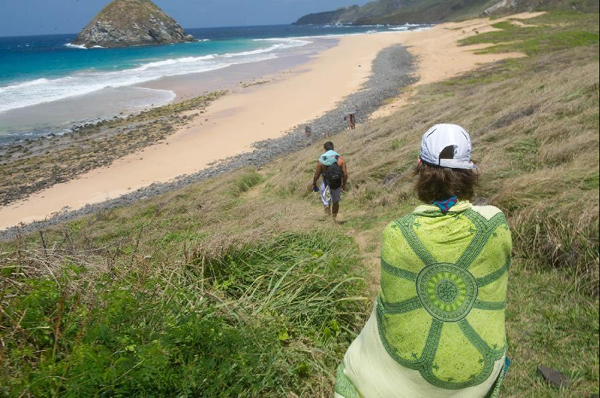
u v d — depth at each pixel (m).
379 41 75.50
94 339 2.43
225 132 22.62
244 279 3.84
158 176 17.14
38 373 2.18
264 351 2.84
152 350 2.33
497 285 1.65
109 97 32.88
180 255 4.00
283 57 59.16
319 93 31.02
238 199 11.37
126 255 3.91
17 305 2.64
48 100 31.56
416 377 1.68
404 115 17.89
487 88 18.16
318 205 9.76
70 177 17.27
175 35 104.69
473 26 74.25
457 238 1.61
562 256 4.73
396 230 1.67
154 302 2.95
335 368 3.04
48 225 13.00
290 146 19.36
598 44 34.31
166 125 24.45
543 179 6.17
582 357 3.46
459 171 1.65
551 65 27.31
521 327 3.90
